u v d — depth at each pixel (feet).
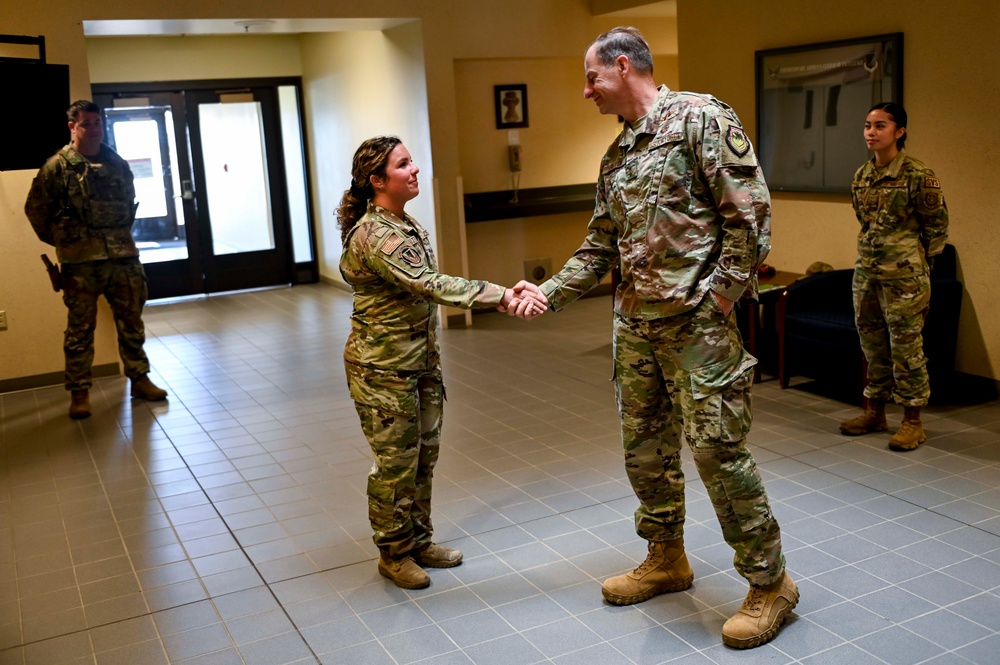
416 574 10.07
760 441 14.25
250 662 8.79
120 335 18.63
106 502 13.26
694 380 8.23
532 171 27.22
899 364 13.47
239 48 31.12
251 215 32.27
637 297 8.55
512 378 19.10
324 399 18.26
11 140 17.16
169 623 9.64
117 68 29.43
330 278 32.55
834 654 8.30
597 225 9.28
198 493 13.46
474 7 24.06
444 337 23.52
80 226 17.51
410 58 24.31
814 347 16.31
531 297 9.04
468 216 24.91
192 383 20.03
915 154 16.44
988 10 14.83
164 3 20.54
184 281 31.63
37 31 19.40
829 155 17.99
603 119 27.91
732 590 9.59
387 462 9.75
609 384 18.20
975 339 15.89
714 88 20.92
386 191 9.46
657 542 9.52
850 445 13.87
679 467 9.36
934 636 8.52
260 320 26.89
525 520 11.75
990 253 15.42
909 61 16.25
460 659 8.61
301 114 32.50
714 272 8.06
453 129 24.22
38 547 11.77
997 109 14.93
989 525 10.84
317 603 9.89
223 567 10.93
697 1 20.95
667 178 8.14
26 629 9.62
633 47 8.28
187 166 30.96
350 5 22.56
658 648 8.58
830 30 17.72
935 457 13.14
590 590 9.80
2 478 14.48
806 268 19.17
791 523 11.16
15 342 20.02
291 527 12.03
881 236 13.46
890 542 10.52
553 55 25.41
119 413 17.93
